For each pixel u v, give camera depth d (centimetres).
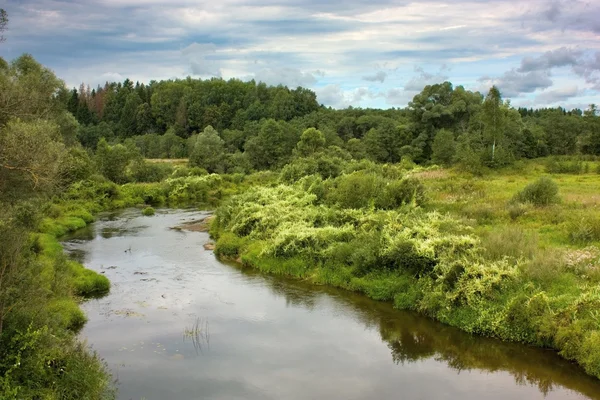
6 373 1035
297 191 3359
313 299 1888
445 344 1502
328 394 1217
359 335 1566
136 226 3531
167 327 1625
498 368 1357
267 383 1267
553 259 1689
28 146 1084
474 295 1603
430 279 1769
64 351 1212
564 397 1203
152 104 13275
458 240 1831
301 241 2312
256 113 11825
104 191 4622
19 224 1302
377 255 2000
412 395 1216
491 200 3023
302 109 12500
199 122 12431
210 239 3058
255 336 1555
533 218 2531
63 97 2622
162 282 2122
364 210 2666
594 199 2947
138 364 1362
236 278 2175
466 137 6888
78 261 2470
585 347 1309
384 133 8456
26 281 1245
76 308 1698
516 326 1490
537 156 7175
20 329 1162
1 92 1171
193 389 1233
